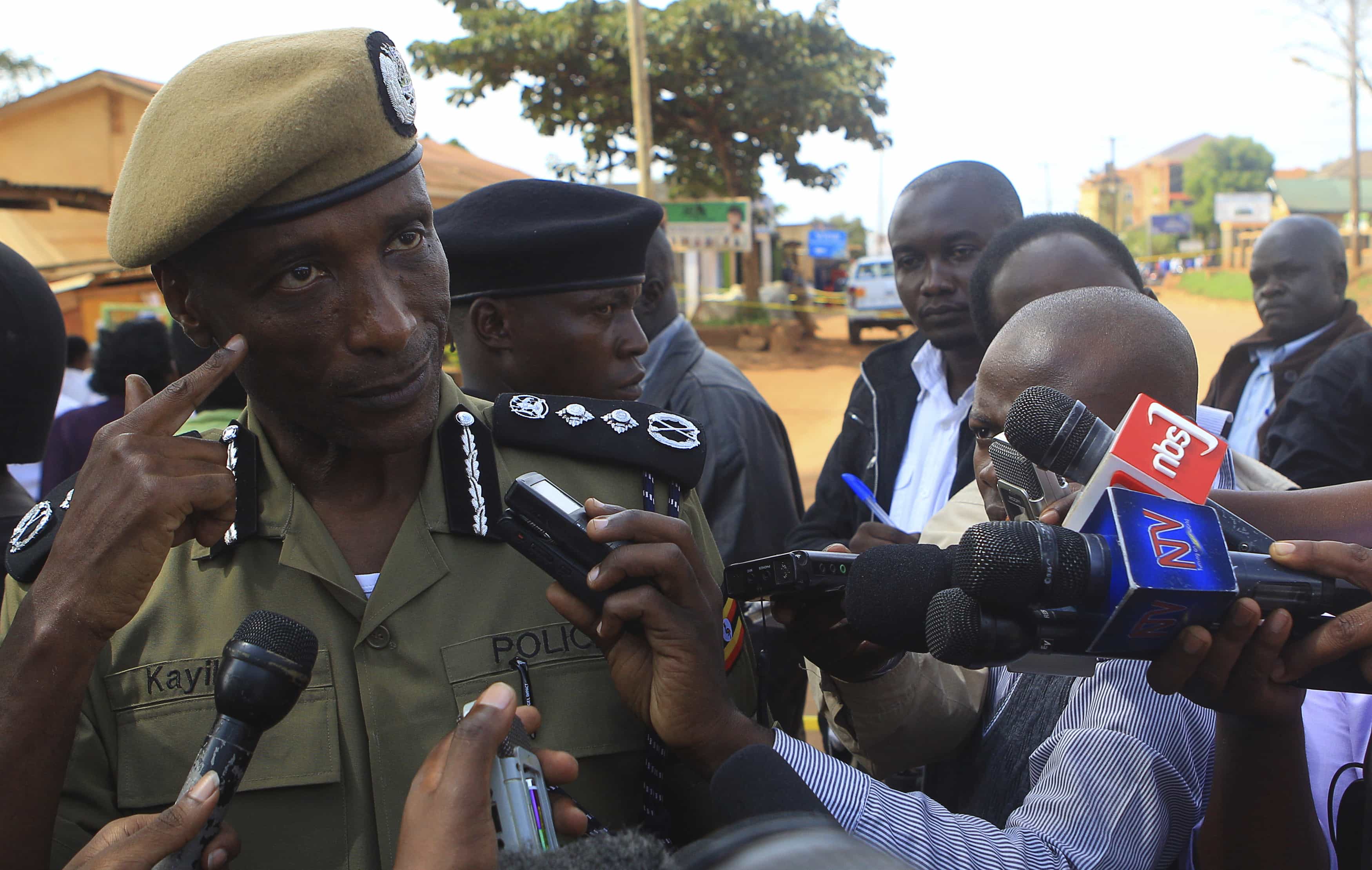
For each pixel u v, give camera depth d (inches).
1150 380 52.9
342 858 50.0
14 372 76.6
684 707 47.6
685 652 47.4
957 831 51.9
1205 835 51.5
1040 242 86.7
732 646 55.9
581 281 94.1
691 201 685.9
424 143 690.8
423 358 51.3
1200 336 922.1
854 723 66.4
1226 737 48.3
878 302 853.2
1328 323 164.6
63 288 523.8
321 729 50.7
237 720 40.3
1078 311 54.5
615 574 46.4
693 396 115.9
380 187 48.9
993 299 88.8
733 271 1108.5
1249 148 2573.8
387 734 51.2
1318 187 1401.3
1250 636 39.4
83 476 46.5
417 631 52.7
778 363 791.7
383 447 51.7
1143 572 37.1
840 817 49.5
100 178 556.7
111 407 175.8
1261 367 169.8
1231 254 1775.3
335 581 52.2
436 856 34.3
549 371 96.1
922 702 63.9
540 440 59.2
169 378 178.7
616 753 53.9
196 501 46.1
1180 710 56.5
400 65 50.6
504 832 37.2
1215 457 41.4
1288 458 130.7
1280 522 50.1
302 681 41.3
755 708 60.0
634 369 99.7
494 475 57.0
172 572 53.1
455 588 54.0
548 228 92.9
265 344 49.4
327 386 49.9
